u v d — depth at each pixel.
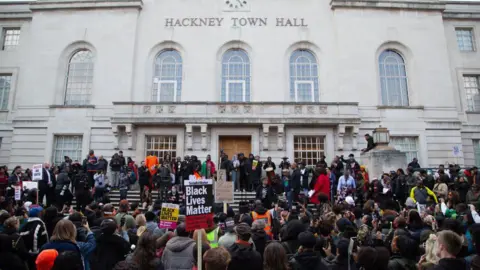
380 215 9.98
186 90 24.00
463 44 26.50
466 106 25.27
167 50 24.89
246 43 24.66
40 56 24.42
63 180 15.70
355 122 21.91
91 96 23.80
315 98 24.23
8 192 15.11
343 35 24.47
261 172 19.19
